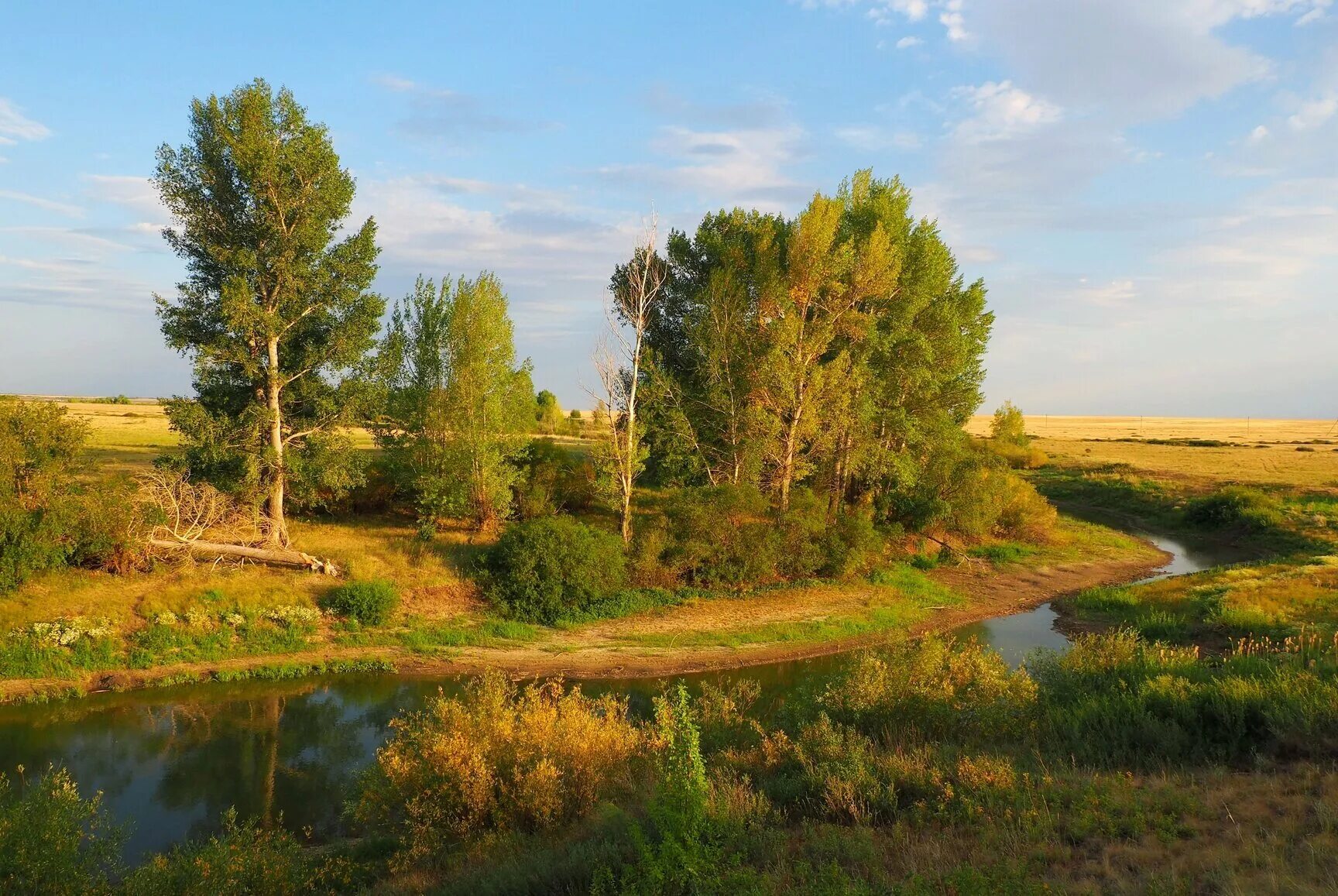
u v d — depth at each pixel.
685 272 35.50
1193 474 64.69
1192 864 6.02
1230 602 22.58
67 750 15.16
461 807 9.59
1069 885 5.79
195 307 24.61
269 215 24.31
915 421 33.78
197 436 24.20
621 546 25.95
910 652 13.80
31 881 7.32
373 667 20.28
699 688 19.25
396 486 31.94
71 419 22.86
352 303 26.30
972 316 37.94
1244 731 9.40
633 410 27.86
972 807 7.59
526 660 21.09
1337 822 6.43
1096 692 12.00
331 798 13.20
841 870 6.35
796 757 10.06
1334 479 60.28
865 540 29.12
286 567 24.34
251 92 23.80
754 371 30.19
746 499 27.70
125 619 20.42
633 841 7.23
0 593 19.97
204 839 11.64
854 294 30.52
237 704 17.84
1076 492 62.66
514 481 30.83
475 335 29.27
